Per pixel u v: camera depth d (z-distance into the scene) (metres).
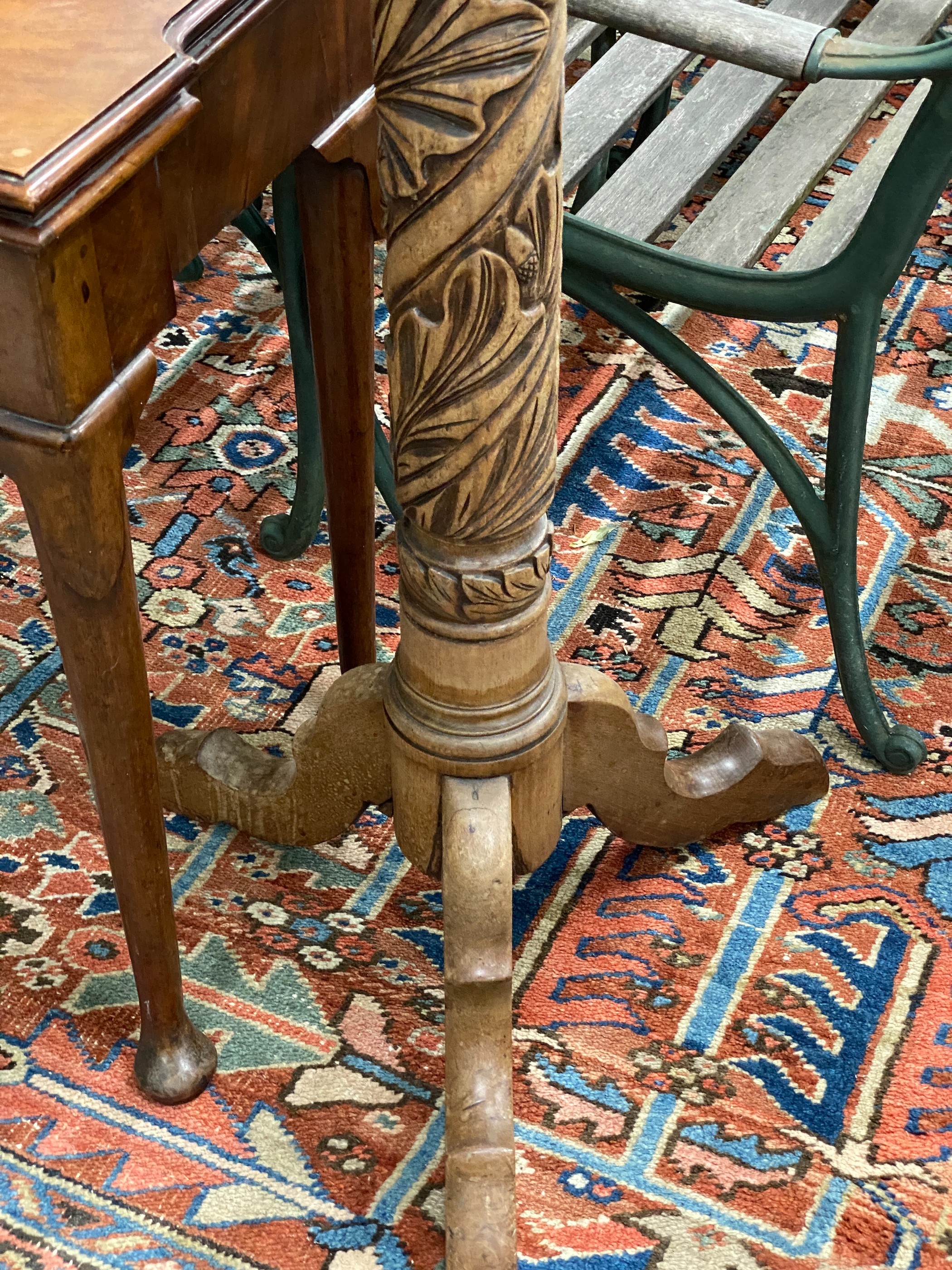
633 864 1.71
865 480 2.26
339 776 1.57
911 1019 1.54
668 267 1.67
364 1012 1.54
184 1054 1.44
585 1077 1.48
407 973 1.58
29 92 0.98
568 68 3.05
